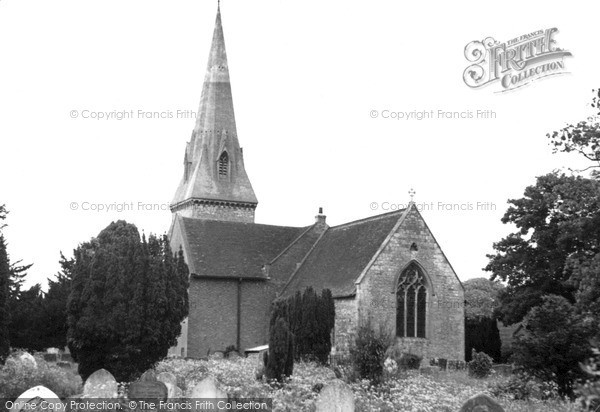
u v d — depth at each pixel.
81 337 34.09
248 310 58.88
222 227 62.78
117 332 33.97
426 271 51.47
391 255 50.62
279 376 30.53
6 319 33.84
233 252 60.81
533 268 50.78
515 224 52.03
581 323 26.16
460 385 31.52
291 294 57.84
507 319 51.16
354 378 29.39
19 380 27.31
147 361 35.03
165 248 40.69
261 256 61.69
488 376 40.53
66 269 66.38
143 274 35.09
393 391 26.08
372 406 22.66
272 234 64.25
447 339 51.34
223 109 84.38
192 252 59.28
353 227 58.56
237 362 40.72
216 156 82.75
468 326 57.75
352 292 49.53
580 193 40.09
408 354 47.66
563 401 24.58
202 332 57.06
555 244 50.03
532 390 26.00
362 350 29.80
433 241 52.09
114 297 34.31
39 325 52.53
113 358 34.19
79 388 29.64
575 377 25.66
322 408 20.94
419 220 52.00
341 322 50.53
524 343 26.31
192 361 41.28
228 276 58.41
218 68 85.19
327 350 45.19
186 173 84.38
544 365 26.02
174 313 36.31
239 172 83.38
